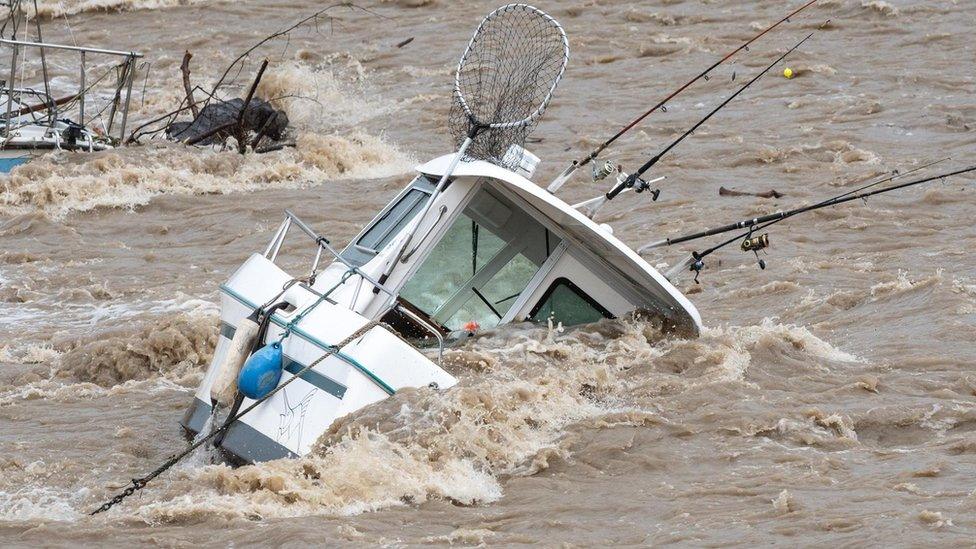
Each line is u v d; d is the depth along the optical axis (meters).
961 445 29.00
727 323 41.62
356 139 73.81
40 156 65.75
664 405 31.19
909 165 63.59
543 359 32.09
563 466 28.38
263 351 27.94
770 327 37.16
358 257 32.34
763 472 27.73
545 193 30.98
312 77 88.06
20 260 54.72
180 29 101.25
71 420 34.41
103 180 63.53
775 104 76.50
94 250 56.34
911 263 47.72
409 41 94.75
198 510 26.12
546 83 36.31
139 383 38.00
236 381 28.72
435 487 26.88
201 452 29.41
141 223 60.31
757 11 94.69
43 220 59.97
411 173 67.81
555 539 24.55
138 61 94.62
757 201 59.41
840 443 29.62
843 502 25.67
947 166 62.75
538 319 33.69
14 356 41.44
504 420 29.02
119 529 25.75
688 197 61.06
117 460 30.80
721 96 78.81
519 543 24.36
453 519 25.88
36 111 71.94
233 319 30.72
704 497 26.42
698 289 46.56
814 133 70.00
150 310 47.12
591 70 86.25
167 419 34.47
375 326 28.39
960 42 84.69
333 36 98.31
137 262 54.56
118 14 104.88
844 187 60.88
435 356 31.41
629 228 56.38
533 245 32.81
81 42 99.25
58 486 29.22
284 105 83.56
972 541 23.27
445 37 96.50
